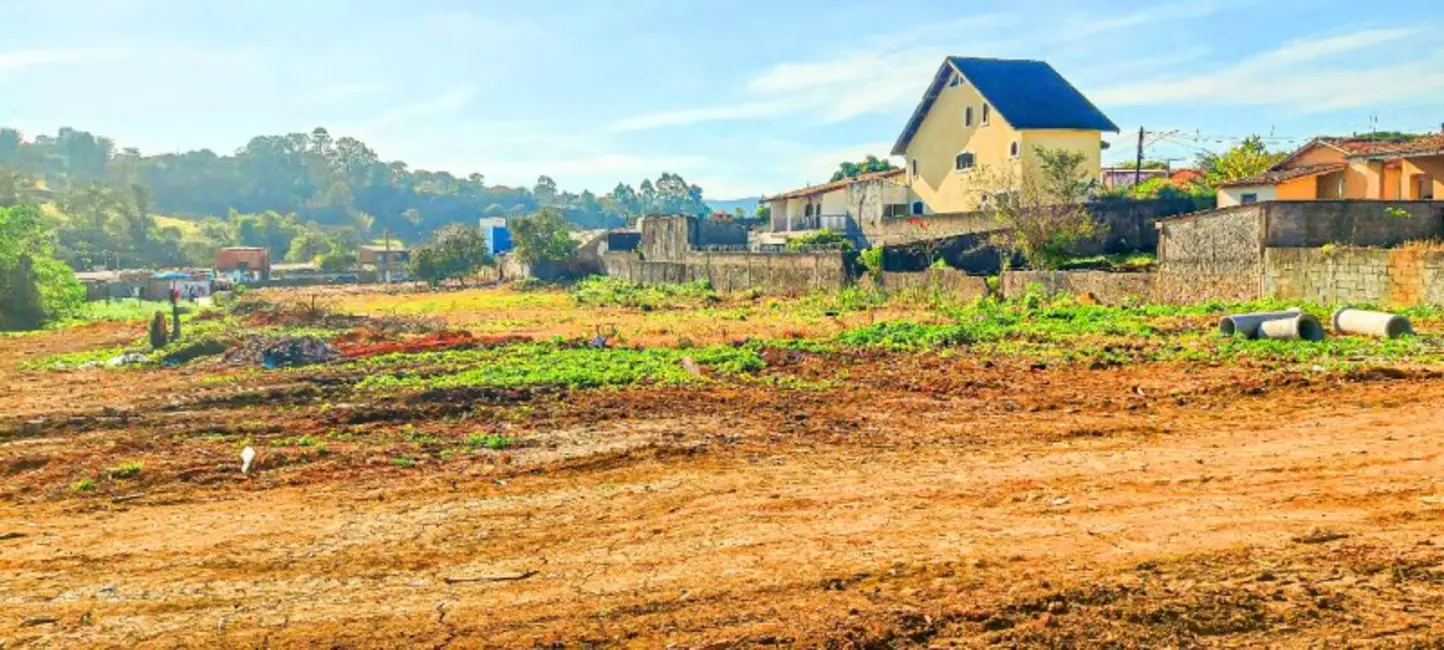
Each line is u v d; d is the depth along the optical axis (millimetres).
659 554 7996
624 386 16812
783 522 8750
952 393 15617
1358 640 6078
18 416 15086
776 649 6152
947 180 54500
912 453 11500
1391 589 6750
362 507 9656
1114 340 21219
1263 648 6039
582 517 9133
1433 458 10086
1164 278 29047
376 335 28469
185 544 8562
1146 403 14062
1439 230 26734
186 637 6578
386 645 6398
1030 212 37656
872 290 37938
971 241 39375
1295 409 13117
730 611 6750
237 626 6746
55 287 45406
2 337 36375
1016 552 7699
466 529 8852
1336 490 9094
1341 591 6738
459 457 11750
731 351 20859
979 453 11406
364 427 13711
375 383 17953
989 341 22016
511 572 7676
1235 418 12766
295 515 9430
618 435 12797
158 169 189375
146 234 122375
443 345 25297
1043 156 44156
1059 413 13680
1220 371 16438
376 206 198875
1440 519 8117
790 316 32562
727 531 8547
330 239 127062
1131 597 6715
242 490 10469
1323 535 7773
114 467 11492
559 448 12109
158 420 14617
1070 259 38031
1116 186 53812
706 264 51844
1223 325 20844
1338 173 36844
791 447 11969
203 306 56812
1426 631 6141
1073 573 7188
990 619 6453
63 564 8070
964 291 34312
